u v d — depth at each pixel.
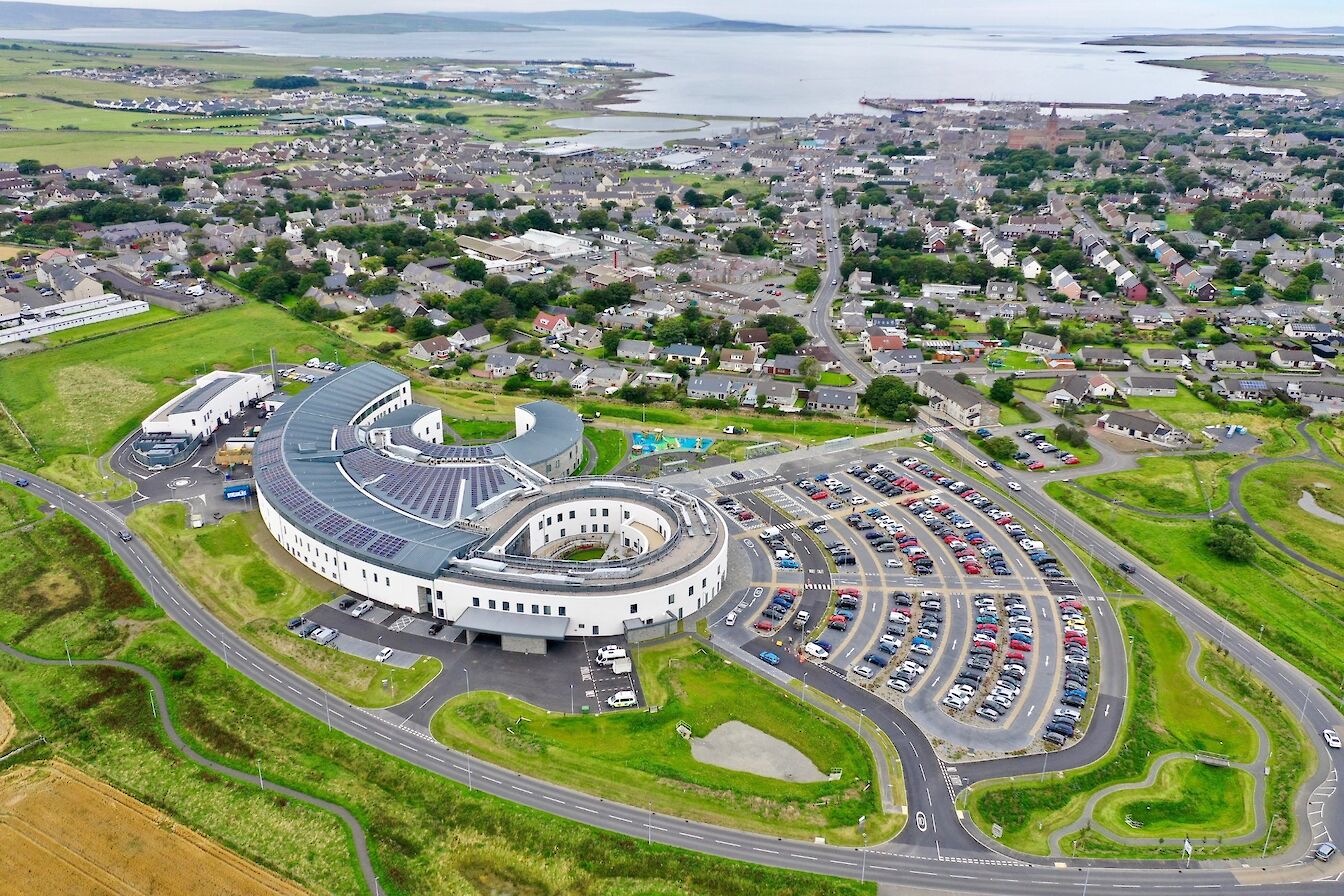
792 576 158.75
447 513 158.50
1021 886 99.44
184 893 96.75
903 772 114.88
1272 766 119.38
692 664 134.62
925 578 158.88
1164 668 137.75
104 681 128.88
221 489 186.88
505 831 104.81
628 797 109.88
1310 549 170.25
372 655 134.62
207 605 146.88
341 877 98.94
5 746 117.00
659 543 156.12
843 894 97.62
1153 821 109.44
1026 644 140.75
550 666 133.75
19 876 98.44
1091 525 179.38
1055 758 117.94
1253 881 101.00
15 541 165.75
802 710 125.00
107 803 108.44
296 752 116.31
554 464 191.38
